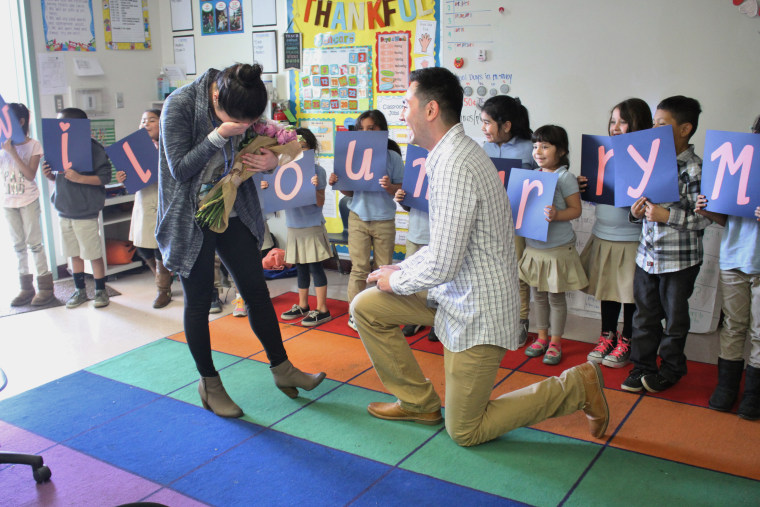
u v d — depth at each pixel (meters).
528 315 3.73
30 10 4.35
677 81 3.44
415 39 4.21
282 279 4.64
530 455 2.28
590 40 3.63
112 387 2.87
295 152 2.48
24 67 4.37
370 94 4.49
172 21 5.23
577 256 3.11
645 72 3.51
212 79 2.29
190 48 5.21
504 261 2.10
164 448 2.35
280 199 3.39
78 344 3.43
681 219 2.57
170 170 2.28
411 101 2.07
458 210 1.98
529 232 2.97
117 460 2.28
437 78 2.04
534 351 3.19
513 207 3.03
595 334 3.52
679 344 2.73
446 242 2.00
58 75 4.57
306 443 2.38
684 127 2.62
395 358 2.41
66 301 4.18
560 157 3.01
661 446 2.33
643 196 2.61
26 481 2.17
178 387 2.87
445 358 2.23
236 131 2.17
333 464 2.24
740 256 2.46
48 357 3.25
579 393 2.28
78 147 3.84
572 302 3.87
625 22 3.52
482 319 2.09
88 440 2.42
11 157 3.94
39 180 4.52
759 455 2.26
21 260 4.11
